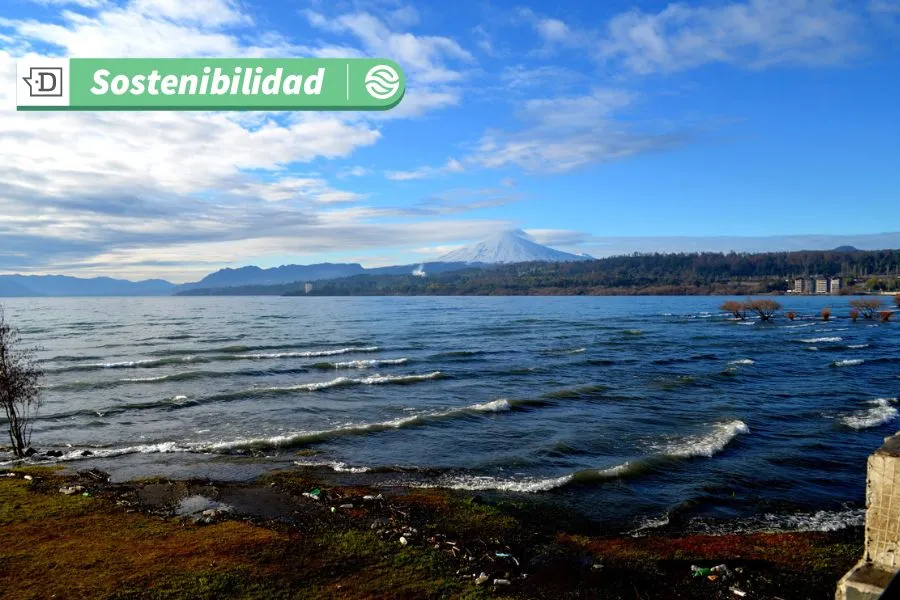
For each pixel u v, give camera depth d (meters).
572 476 19.48
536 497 17.78
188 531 14.63
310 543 13.99
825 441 24.05
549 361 50.59
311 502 17.08
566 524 15.71
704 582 12.40
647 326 93.25
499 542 14.31
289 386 37.50
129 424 27.77
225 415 29.61
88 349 60.03
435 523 15.51
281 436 24.80
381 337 75.94
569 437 25.06
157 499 17.22
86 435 25.78
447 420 28.08
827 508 16.94
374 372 44.59
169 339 72.44
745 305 108.75
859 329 84.00
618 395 34.59
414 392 36.06
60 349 59.91
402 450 23.16
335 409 31.05
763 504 17.23
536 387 37.66
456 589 11.81
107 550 13.27
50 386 37.41
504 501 17.33
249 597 11.15
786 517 16.25
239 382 39.84
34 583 11.48
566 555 13.66
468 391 36.41
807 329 84.88
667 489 18.50
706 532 15.22
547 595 11.76
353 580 12.09
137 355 54.50
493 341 69.62
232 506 16.70
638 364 48.41
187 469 20.48
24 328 91.88
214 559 12.86
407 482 19.23
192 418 28.95
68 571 12.08
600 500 17.52
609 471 19.95
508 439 24.80
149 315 139.38
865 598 6.68
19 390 23.08
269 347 62.41
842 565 13.15
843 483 19.09
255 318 125.06
